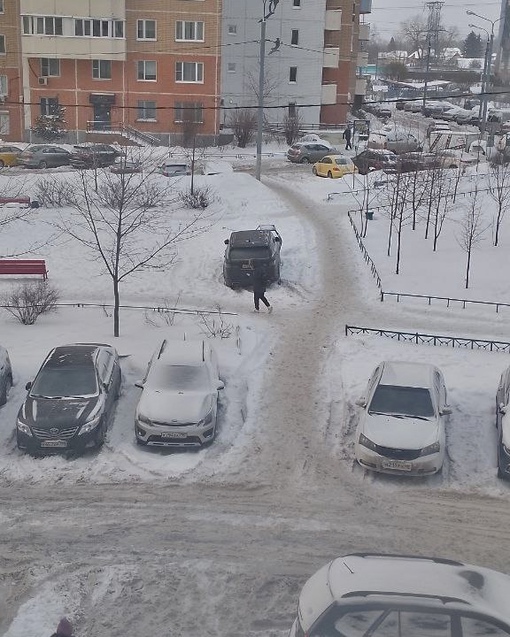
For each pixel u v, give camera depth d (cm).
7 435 1530
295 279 2644
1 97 5444
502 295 2408
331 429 1586
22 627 952
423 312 2281
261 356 1941
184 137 5566
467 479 1393
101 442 1495
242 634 942
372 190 3784
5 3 5309
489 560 1140
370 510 1281
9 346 1931
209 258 2805
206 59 5562
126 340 1986
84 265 2730
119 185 2997
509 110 7625
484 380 1775
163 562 1106
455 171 3947
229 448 1495
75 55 5359
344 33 6444
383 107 8225
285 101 6231
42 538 1175
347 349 1977
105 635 940
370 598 739
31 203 3341
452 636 714
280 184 4144
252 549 1149
